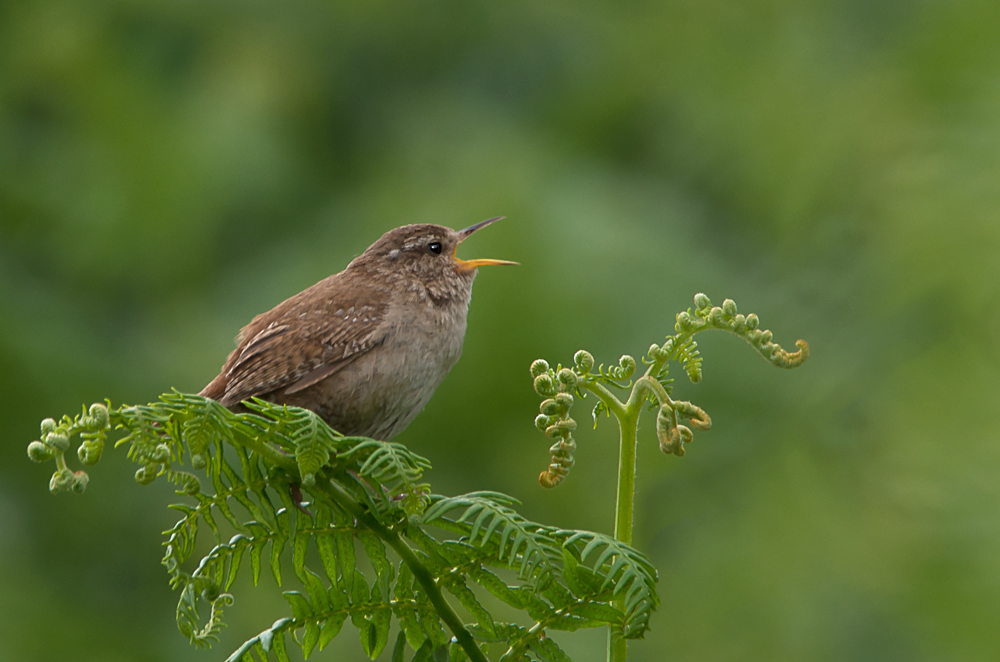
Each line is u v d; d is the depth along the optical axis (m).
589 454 9.96
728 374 10.77
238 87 13.48
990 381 9.01
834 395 10.72
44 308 11.62
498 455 10.05
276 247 12.51
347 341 6.96
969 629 8.34
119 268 12.51
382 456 3.83
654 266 10.75
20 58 13.34
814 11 12.54
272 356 6.90
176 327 11.72
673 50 13.64
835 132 11.64
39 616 10.02
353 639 9.49
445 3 14.67
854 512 10.12
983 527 8.41
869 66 11.85
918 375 9.52
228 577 3.94
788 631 9.66
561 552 3.77
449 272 7.95
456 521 3.98
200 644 3.84
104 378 11.13
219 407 3.73
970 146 9.76
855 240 11.37
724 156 12.58
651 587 3.73
